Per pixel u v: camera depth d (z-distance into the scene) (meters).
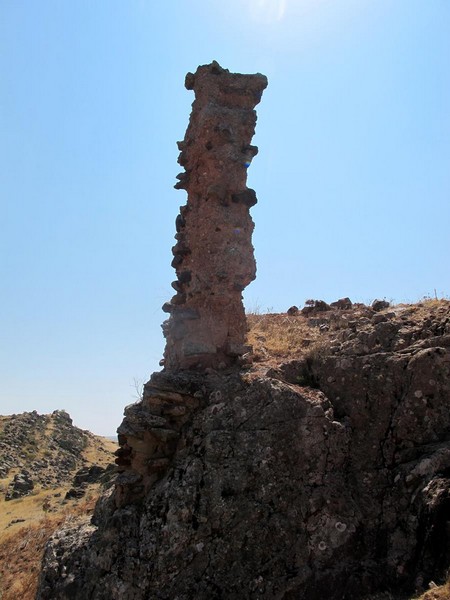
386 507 7.54
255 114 10.80
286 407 8.19
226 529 7.50
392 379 8.50
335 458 7.97
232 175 10.31
